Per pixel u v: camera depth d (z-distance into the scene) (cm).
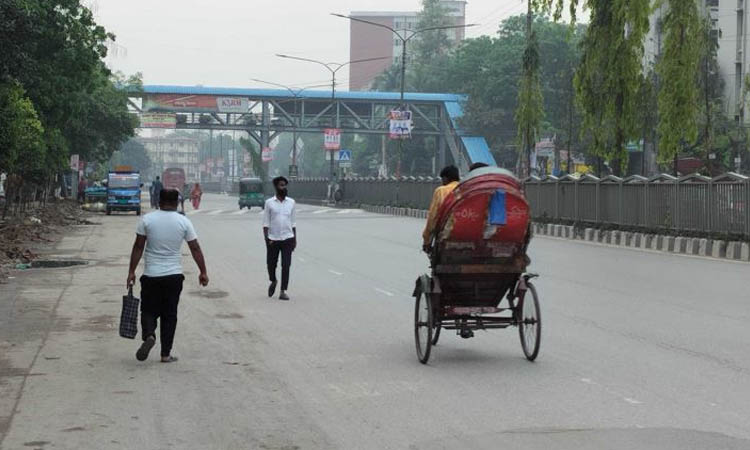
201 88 9238
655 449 642
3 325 1262
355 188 7269
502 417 744
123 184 5422
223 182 16725
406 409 778
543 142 4928
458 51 10650
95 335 1184
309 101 9719
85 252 2562
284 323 1302
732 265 2188
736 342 1106
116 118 6762
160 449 661
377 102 9625
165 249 998
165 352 1005
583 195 3441
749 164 6688
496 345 1114
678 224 2772
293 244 1595
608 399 805
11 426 723
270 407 791
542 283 1791
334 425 726
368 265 2211
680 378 895
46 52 3191
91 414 765
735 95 8075
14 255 2308
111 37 3516
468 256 1005
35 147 3316
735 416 737
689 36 3098
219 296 1617
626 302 1496
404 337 1177
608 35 3366
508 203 979
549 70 9419
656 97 3472
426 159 11388
